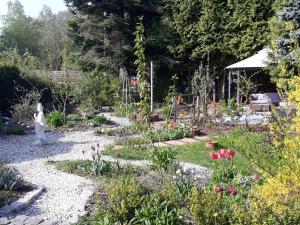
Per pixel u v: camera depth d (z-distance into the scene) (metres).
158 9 22.62
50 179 7.50
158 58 22.36
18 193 6.44
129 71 23.25
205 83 13.34
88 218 5.31
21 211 5.78
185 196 5.55
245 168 7.34
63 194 6.54
